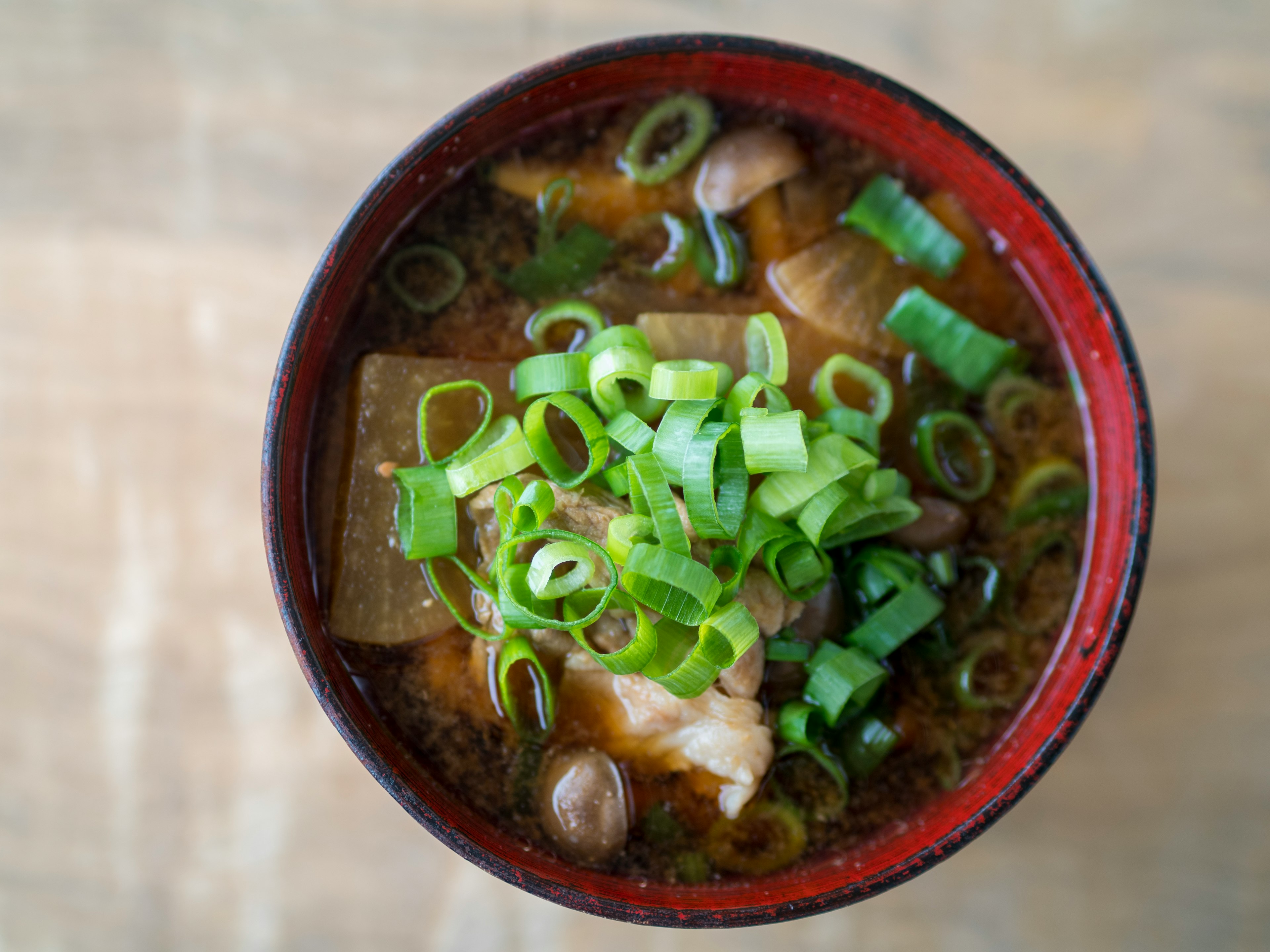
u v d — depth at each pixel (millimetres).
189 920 195
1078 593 172
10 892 195
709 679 155
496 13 203
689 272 175
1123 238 205
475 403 166
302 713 198
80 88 201
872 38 205
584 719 165
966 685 169
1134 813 200
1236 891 198
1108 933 198
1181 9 204
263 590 199
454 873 196
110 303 200
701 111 176
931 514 170
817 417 172
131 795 196
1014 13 206
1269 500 203
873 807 165
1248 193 206
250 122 201
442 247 170
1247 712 201
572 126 173
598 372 160
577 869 158
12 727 197
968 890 199
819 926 197
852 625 168
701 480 155
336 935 194
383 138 202
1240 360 204
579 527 166
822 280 176
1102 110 206
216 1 202
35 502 199
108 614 198
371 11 202
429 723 161
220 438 200
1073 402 176
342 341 165
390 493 163
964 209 177
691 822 163
